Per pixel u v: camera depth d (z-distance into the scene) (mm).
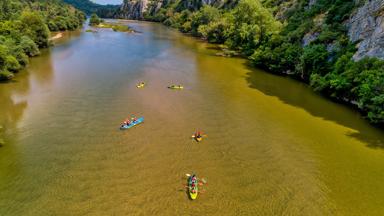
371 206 27734
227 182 30547
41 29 94938
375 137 40531
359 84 49531
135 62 80062
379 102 42438
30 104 48406
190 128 41844
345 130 42500
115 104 49312
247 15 106562
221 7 182875
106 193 28250
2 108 46656
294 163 34250
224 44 114812
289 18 98312
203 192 28906
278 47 77250
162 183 29953
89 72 68062
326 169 33219
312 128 43031
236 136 40125
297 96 56875
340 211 26984
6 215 25328
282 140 39406
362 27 57375
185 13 191625
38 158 33562
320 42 67000
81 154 34531
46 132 39375
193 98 53688
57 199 27344
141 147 36375
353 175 32219
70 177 30422
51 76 64125
